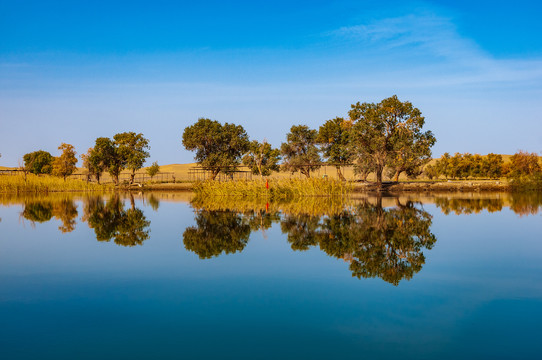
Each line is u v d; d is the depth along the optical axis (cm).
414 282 809
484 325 586
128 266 972
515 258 1027
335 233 1475
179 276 870
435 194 4353
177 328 586
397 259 1022
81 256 1101
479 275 862
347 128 6812
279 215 2156
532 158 6475
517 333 559
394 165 6241
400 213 2220
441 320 605
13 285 816
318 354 502
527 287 769
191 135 8031
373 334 558
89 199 3950
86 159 8906
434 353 501
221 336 557
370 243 1258
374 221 1845
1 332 579
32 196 4584
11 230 1659
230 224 1769
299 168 7769
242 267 945
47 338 557
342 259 1027
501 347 517
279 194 4056
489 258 1030
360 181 6788
